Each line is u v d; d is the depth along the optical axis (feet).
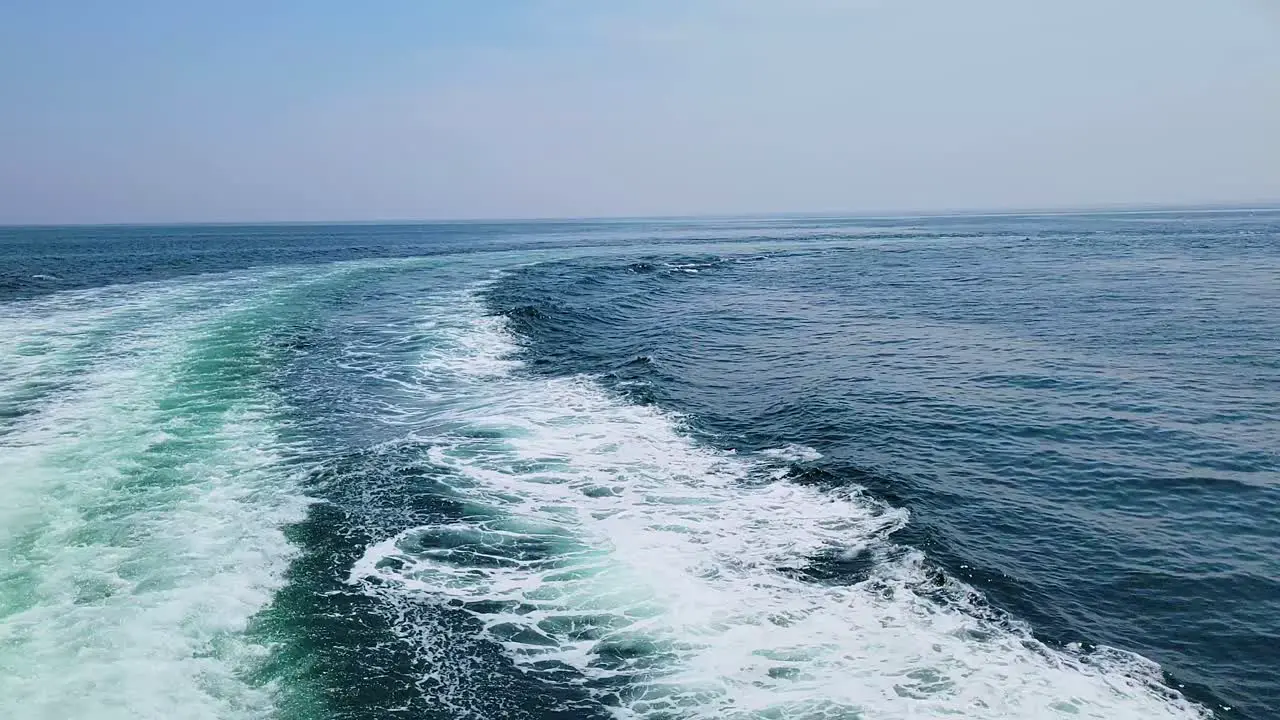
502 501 32.83
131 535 28.37
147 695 19.10
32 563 25.89
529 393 51.34
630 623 23.43
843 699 19.75
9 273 132.36
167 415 44.24
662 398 50.11
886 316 88.38
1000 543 29.48
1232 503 33.30
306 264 159.43
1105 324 78.48
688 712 19.44
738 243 273.33
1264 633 23.67
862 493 33.60
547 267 152.46
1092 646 22.74
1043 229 347.15
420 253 206.08
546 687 20.52
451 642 22.41
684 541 29.17
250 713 18.86
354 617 23.48
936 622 23.57
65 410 44.47
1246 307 87.45
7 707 18.26
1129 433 42.50
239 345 64.90
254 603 23.97
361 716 19.16
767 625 23.29
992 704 19.56
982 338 72.38
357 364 59.47
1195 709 19.99
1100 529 30.76
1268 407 46.96
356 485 34.17
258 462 36.88
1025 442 41.19
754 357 65.16
